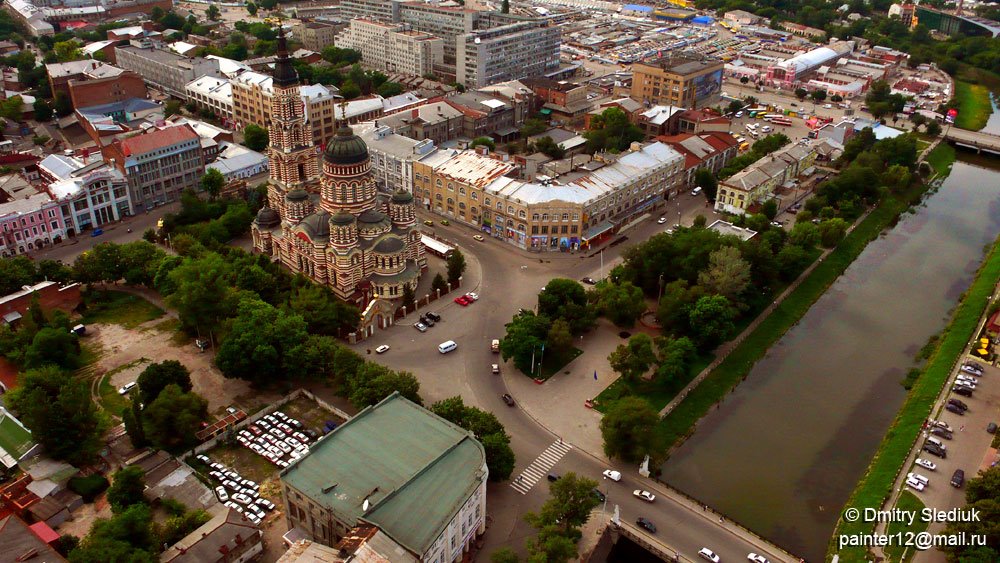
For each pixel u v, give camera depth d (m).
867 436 177.88
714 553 139.25
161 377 167.00
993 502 133.62
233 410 173.00
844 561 138.38
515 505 149.75
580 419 176.12
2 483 149.25
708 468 165.38
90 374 185.50
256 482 154.00
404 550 117.44
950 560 130.38
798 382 197.62
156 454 157.00
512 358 198.00
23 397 161.50
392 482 133.00
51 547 125.44
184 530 135.62
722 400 188.88
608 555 141.75
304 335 182.75
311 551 117.06
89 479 149.12
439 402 171.75
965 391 183.38
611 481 156.88
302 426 170.25
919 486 152.75
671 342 189.50
